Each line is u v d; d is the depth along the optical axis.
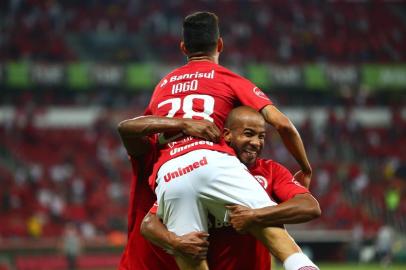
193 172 13.28
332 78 111.94
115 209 85.62
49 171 91.06
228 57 114.62
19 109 102.50
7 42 109.31
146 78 106.44
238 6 127.44
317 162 100.00
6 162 92.81
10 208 82.69
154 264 14.73
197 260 13.12
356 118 112.94
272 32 123.50
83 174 91.62
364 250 80.56
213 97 14.16
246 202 13.01
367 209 91.19
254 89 14.20
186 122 13.59
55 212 82.62
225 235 14.02
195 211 13.27
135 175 14.94
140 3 123.69
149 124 13.64
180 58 114.62
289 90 113.62
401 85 114.62
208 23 14.79
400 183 97.38
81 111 104.94
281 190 13.93
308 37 123.81
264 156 96.62
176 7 124.00
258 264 14.22
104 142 99.50
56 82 103.31
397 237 88.12
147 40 117.56
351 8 133.50
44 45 110.81
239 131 13.68
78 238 74.31
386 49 125.38
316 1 133.00
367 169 101.06
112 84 105.12
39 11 117.38
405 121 112.69
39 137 99.19
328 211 88.06
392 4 136.88
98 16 120.00
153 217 13.81
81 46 114.38
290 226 81.56
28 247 72.81
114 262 74.81
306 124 107.94
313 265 12.44
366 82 113.31
